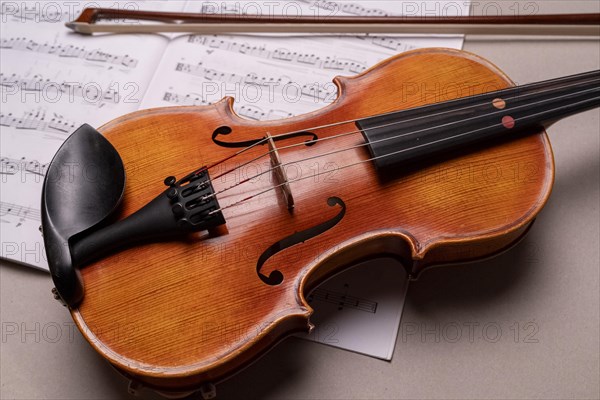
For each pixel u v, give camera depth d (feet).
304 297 2.26
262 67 2.74
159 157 2.27
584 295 2.47
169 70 2.73
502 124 2.30
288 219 2.20
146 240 2.15
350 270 2.47
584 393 2.38
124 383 2.41
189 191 2.15
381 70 2.44
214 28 2.76
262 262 2.16
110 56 2.77
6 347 2.45
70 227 2.11
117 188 2.18
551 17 2.70
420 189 2.26
